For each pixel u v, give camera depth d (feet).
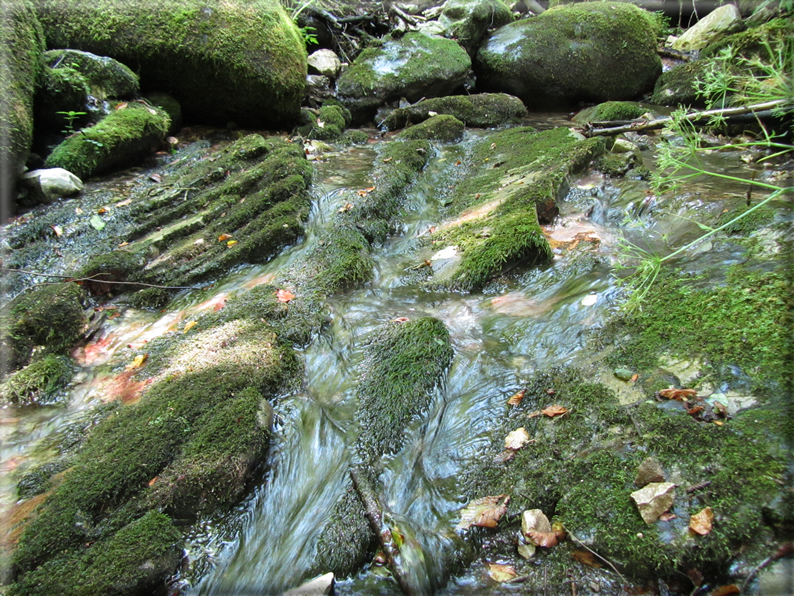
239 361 8.87
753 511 5.32
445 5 27.58
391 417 7.75
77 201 13.71
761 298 7.67
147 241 12.35
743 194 11.13
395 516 6.47
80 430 8.10
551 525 6.00
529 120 23.82
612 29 24.30
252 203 13.66
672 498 5.62
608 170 14.61
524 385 8.02
